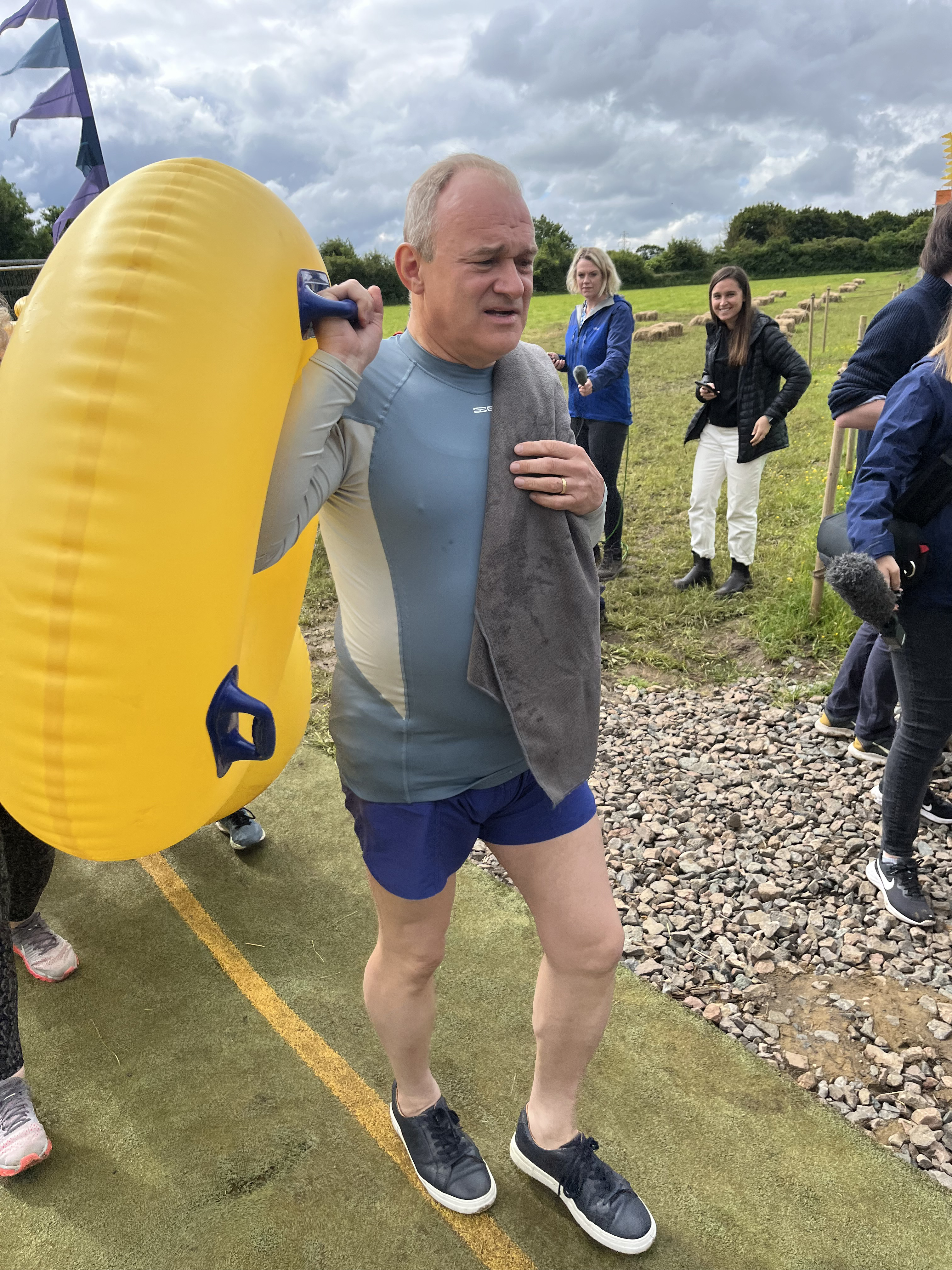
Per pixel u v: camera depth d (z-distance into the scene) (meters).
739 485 5.05
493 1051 2.28
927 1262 1.77
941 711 2.53
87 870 3.03
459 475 1.40
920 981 2.53
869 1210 1.87
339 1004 2.45
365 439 1.36
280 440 1.24
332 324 1.26
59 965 2.53
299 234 1.26
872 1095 2.17
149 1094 2.18
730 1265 1.77
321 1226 1.86
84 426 1.00
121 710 1.05
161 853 3.11
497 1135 2.06
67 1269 1.79
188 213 1.08
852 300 26.25
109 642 1.02
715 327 4.98
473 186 1.28
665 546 6.26
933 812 3.17
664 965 2.59
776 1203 1.89
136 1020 2.41
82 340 1.01
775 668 4.46
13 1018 2.01
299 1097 2.16
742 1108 2.12
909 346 2.95
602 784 3.54
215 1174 1.98
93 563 1.00
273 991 2.50
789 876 2.96
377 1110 2.12
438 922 1.65
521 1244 1.82
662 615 5.06
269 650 1.61
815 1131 2.05
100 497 0.99
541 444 1.42
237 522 1.11
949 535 2.37
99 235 1.07
